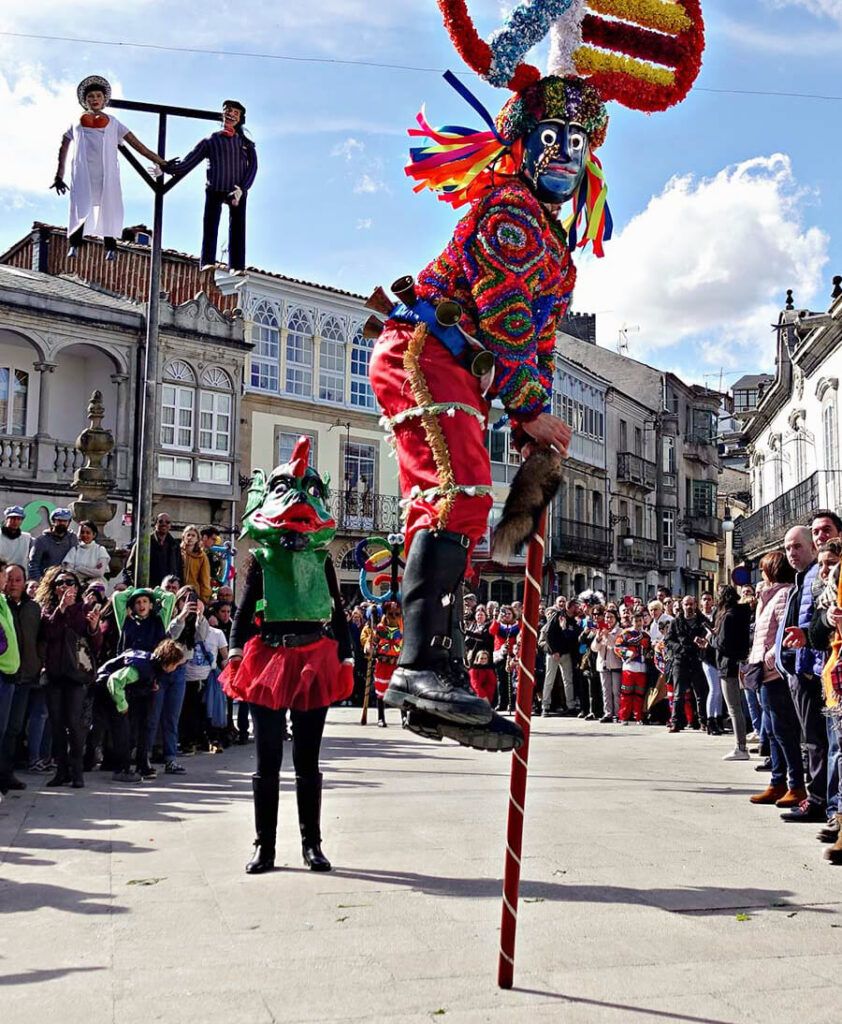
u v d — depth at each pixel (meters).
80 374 29.44
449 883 5.12
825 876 5.38
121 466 28.91
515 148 3.98
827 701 6.20
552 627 19.56
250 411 32.97
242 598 5.85
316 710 5.64
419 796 8.05
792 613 7.58
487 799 7.91
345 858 5.75
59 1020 3.28
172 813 7.56
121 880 5.27
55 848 6.18
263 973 3.72
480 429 3.73
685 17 4.25
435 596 3.51
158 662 9.83
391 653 15.64
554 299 3.99
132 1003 3.42
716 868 5.54
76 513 14.56
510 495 3.59
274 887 5.06
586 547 45.41
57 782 9.40
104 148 12.19
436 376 3.68
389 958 3.89
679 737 14.53
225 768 10.70
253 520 5.82
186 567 13.05
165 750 10.42
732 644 11.32
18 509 13.36
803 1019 3.31
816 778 7.24
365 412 36.12
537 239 3.76
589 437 47.31
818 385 29.12
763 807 7.89
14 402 27.98
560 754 11.79
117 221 12.33
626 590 50.97
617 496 50.34
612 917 4.48
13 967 3.83
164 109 12.49
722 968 3.80
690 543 59.59
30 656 9.21
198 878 5.30
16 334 27.38
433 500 3.59
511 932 3.56
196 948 4.04
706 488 60.47
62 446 28.17
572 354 56.75
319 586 5.79
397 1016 3.30
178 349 30.17
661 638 17.39
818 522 7.18
